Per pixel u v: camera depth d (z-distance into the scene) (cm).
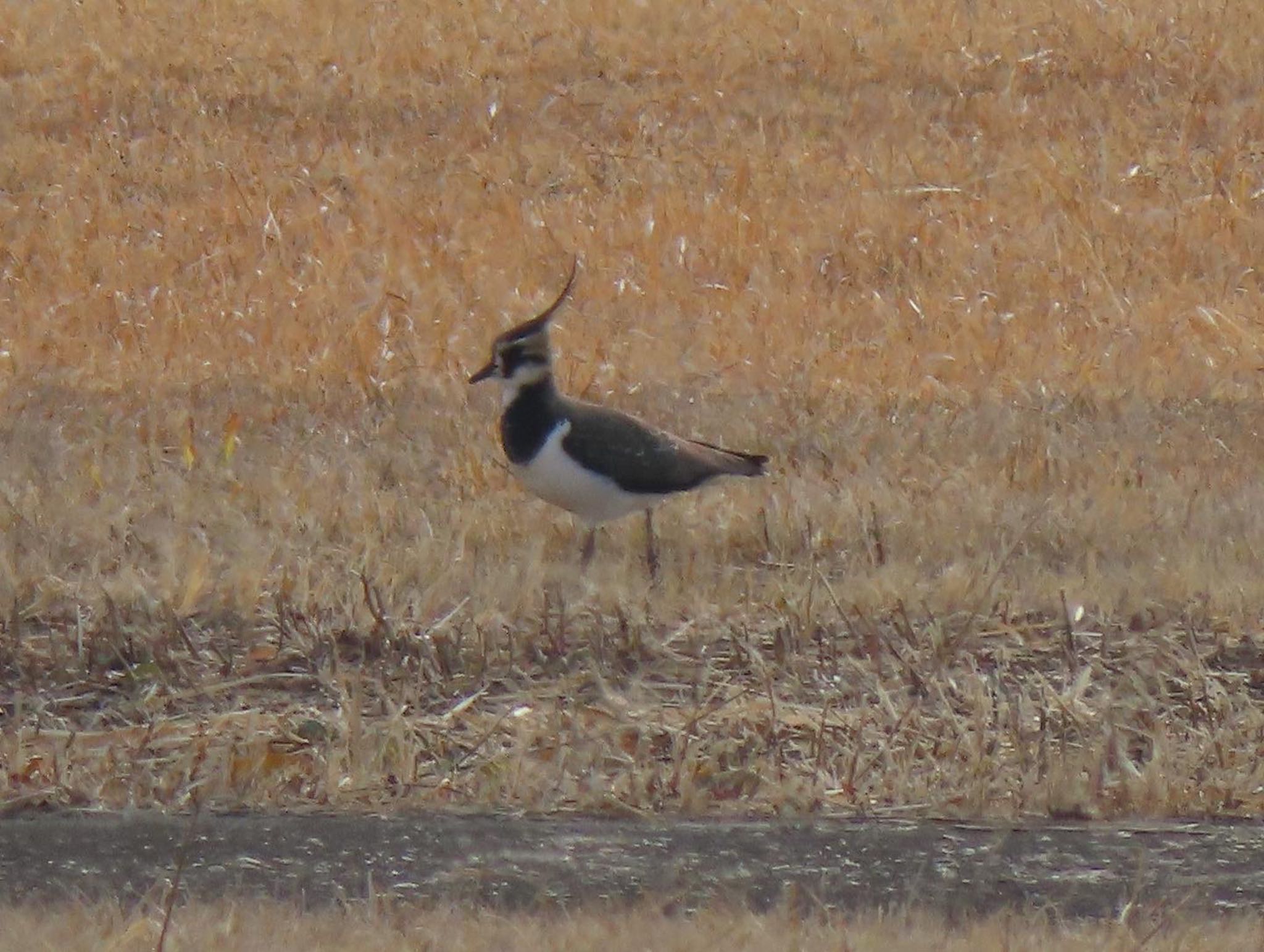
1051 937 908
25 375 1964
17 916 926
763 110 2892
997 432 1770
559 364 2002
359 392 1911
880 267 2367
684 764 1155
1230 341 2117
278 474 1619
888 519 1518
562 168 2692
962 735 1189
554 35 3172
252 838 1062
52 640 1312
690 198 2570
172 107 2909
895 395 1906
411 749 1171
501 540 1490
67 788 1134
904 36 3131
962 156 2727
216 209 2544
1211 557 1446
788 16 3212
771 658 1305
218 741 1197
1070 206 2531
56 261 2388
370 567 1410
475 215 2531
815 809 1127
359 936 892
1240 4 3198
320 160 2727
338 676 1259
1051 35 3109
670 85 2991
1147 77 2975
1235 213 2494
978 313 2183
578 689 1268
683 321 2162
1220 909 971
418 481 1634
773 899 980
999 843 1062
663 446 1430
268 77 3006
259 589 1370
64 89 2970
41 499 1552
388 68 3058
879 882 1005
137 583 1367
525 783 1146
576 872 1012
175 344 2088
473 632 1320
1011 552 1455
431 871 1014
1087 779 1137
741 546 1492
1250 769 1169
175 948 877
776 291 2275
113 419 1800
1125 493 1585
